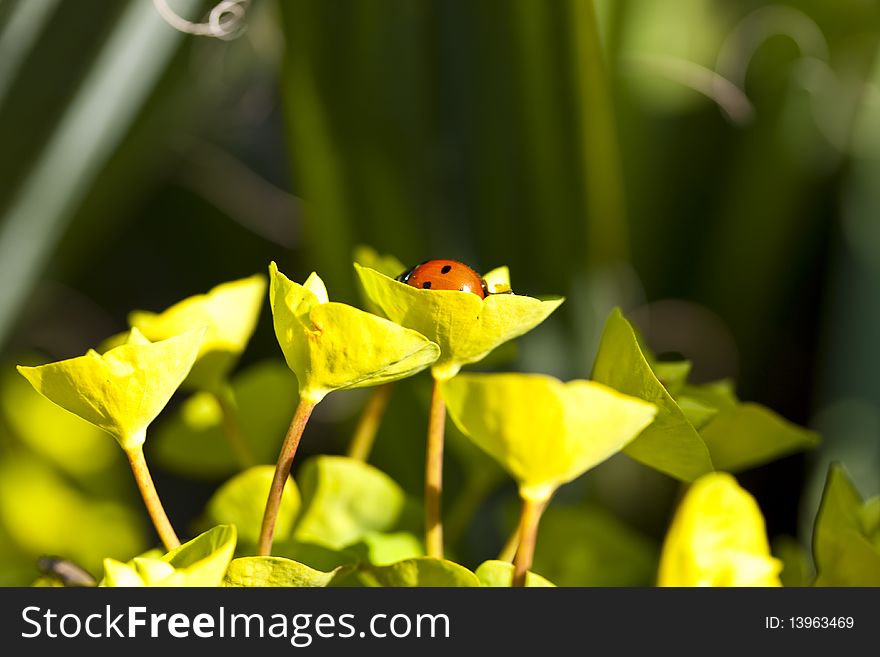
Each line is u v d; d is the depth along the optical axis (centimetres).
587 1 29
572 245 31
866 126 38
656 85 39
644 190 39
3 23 28
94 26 28
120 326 39
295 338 23
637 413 22
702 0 39
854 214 37
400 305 23
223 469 28
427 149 31
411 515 26
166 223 39
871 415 35
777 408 39
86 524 34
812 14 39
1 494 34
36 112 28
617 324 24
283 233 38
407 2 30
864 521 25
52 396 23
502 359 26
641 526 35
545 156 30
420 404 31
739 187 39
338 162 31
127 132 29
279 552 24
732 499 24
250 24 30
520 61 30
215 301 25
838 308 37
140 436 23
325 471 26
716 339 39
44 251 29
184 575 23
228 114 37
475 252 32
